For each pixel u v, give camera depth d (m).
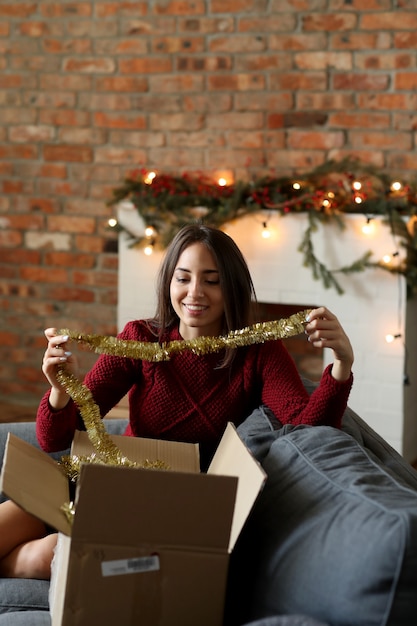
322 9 3.92
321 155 4.02
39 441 1.95
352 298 3.79
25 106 4.52
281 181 3.91
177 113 4.24
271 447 1.67
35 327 4.65
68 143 4.46
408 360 3.83
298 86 4.01
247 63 4.08
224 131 4.17
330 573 1.27
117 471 1.31
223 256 1.95
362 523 1.28
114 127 4.37
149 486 1.32
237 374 2.02
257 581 1.41
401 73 3.84
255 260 3.93
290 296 3.90
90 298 4.52
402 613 1.20
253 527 1.51
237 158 4.16
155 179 4.06
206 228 1.98
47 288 4.60
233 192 3.96
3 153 4.59
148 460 1.78
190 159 4.25
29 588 1.76
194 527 1.34
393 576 1.20
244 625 1.31
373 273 3.74
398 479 1.50
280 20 4.00
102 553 1.32
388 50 3.85
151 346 1.89
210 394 2.02
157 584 1.34
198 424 2.02
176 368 2.03
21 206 4.59
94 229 4.46
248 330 1.89
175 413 2.02
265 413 1.96
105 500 1.31
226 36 4.10
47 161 4.52
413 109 3.85
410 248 3.67
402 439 3.79
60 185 4.51
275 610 1.35
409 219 3.71
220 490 1.33
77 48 4.38
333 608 1.25
